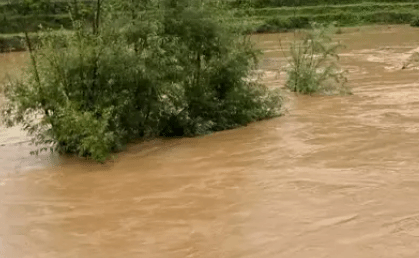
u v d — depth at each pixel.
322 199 7.90
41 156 11.20
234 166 9.79
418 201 7.65
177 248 6.55
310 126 12.59
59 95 11.07
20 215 7.96
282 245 6.48
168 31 12.34
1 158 11.13
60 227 7.43
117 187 9.02
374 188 8.25
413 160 9.60
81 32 11.59
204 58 12.74
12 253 6.68
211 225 7.20
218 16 12.91
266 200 7.98
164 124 12.42
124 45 11.65
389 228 6.80
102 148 10.52
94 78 11.41
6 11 41.75
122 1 12.05
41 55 11.19
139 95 11.75
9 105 11.30
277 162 9.88
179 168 9.88
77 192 8.88
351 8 56.00
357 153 10.19
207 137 12.20
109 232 7.16
